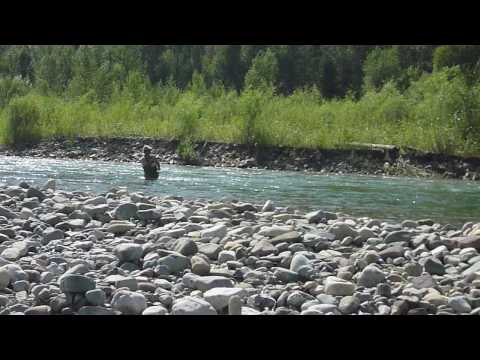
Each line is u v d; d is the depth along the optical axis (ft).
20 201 36.42
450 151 78.38
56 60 196.54
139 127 96.27
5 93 140.05
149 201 37.42
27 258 22.82
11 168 67.00
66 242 26.12
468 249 25.41
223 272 21.76
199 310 17.83
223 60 239.71
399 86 190.70
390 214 40.27
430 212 41.88
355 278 21.59
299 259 22.36
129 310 18.02
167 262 22.00
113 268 21.75
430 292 19.95
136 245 23.12
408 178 70.79
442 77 109.29
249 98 90.33
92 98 133.49
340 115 98.12
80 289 18.30
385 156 78.02
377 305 18.98
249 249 24.81
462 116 81.25
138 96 139.13
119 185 52.54
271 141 83.61
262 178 63.10
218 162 81.76
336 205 44.06
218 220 31.19
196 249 24.14
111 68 188.14
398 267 23.34
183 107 97.66
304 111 99.30
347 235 28.14
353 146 80.33
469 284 21.16
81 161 81.76
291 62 237.25
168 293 19.58
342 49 241.76
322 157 79.92
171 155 84.17
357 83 230.89
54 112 98.84
